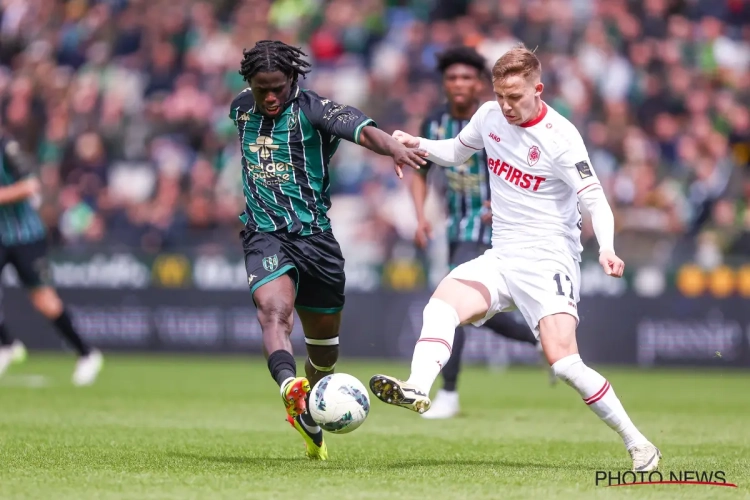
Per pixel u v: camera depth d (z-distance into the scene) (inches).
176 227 2434.8
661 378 1961.1
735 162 2511.1
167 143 2674.7
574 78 2554.1
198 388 1681.8
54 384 1727.4
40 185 2551.7
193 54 2861.7
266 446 967.6
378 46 2824.8
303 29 2871.6
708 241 2194.9
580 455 924.0
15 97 2864.2
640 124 2583.7
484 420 1264.8
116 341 2331.4
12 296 2362.2
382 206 2358.5
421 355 790.5
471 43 1400.1
